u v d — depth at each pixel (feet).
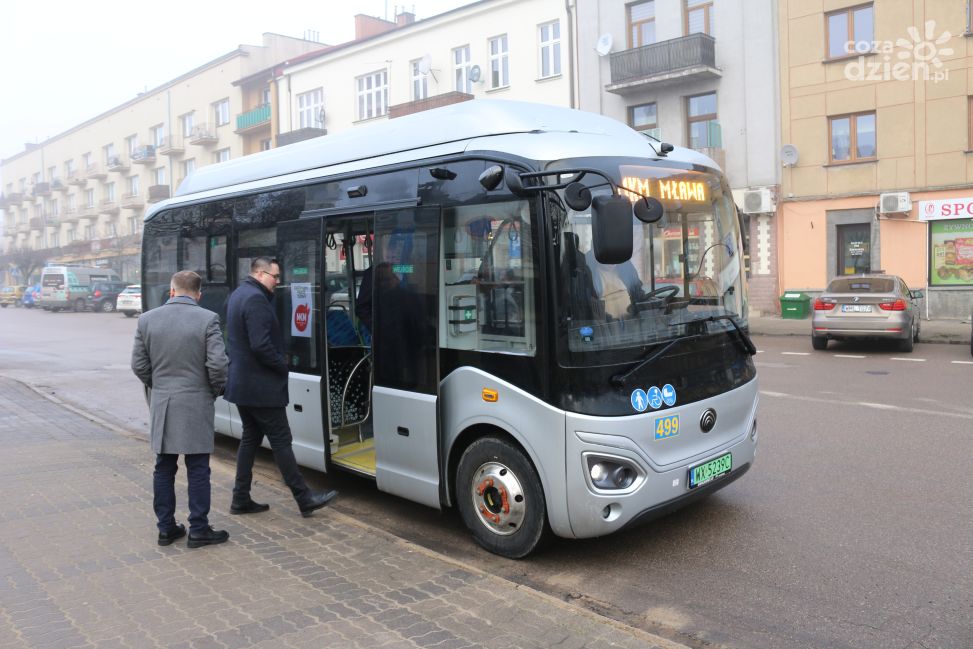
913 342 51.65
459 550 16.55
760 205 72.33
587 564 15.44
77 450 24.48
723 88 75.10
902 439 24.73
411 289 16.97
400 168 17.62
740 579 14.55
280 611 12.51
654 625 12.80
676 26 76.69
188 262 26.55
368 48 106.93
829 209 70.44
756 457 23.08
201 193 26.30
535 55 87.66
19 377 45.29
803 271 72.23
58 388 41.01
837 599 13.57
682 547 16.20
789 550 15.89
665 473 14.83
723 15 74.69
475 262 15.69
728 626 12.69
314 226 20.12
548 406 14.29
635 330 14.79
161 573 14.19
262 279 17.87
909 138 65.77
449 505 16.70
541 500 14.82
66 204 225.97
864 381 36.60
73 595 13.17
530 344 14.65
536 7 87.15
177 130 163.63
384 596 13.10
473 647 11.26
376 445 17.88
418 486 16.93
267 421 17.33
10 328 92.27
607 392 14.21
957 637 12.10
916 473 20.95
